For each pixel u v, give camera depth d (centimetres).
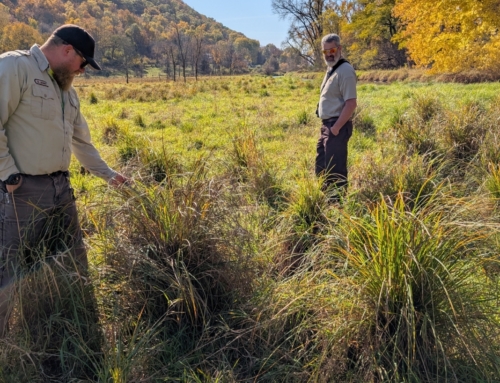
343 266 253
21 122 227
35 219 239
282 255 320
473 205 281
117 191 269
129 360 214
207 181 279
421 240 228
